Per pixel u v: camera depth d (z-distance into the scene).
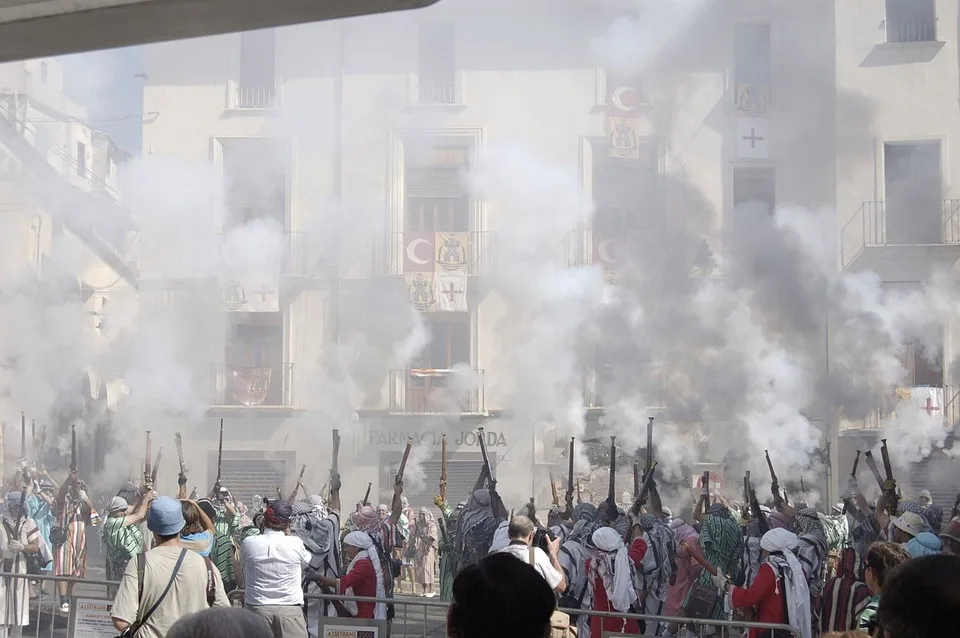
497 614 3.00
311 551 9.50
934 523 12.41
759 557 10.23
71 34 3.41
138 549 11.90
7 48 3.52
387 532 11.32
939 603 2.69
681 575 10.59
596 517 12.45
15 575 8.84
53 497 15.59
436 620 12.59
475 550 11.16
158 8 3.21
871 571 6.02
